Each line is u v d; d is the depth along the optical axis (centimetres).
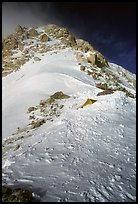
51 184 1251
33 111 3688
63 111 3222
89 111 2684
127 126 2233
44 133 2284
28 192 1123
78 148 1775
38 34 11575
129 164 1503
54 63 7275
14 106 4234
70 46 9569
